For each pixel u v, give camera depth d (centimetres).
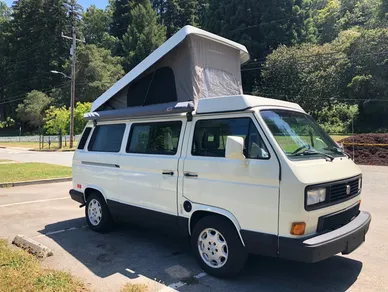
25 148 3347
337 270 420
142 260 454
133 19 6050
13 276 369
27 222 644
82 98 5369
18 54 6631
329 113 4009
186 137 432
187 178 420
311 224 337
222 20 4962
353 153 1695
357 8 5153
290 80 4325
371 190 931
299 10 4747
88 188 592
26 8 6662
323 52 4181
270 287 373
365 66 3712
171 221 443
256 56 4750
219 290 365
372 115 3778
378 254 473
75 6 6531
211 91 507
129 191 504
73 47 3055
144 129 500
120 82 569
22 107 5631
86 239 545
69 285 360
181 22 6581
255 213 355
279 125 383
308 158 367
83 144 616
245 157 367
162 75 525
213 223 394
